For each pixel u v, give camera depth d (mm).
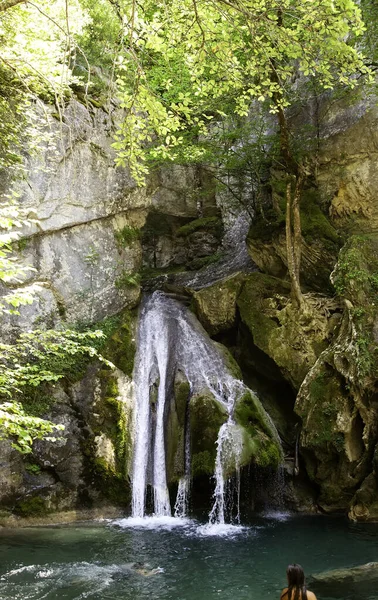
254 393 14352
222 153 16938
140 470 13016
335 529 11406
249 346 15422
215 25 8602
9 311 7375
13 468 11820
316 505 13203
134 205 16062
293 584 5648
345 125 16344
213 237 20672
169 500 12820
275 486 13391
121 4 8156
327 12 7801
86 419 12734
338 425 12883
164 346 14883
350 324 13477
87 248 14688
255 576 8602
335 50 8391
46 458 12117
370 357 12828
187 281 18625
